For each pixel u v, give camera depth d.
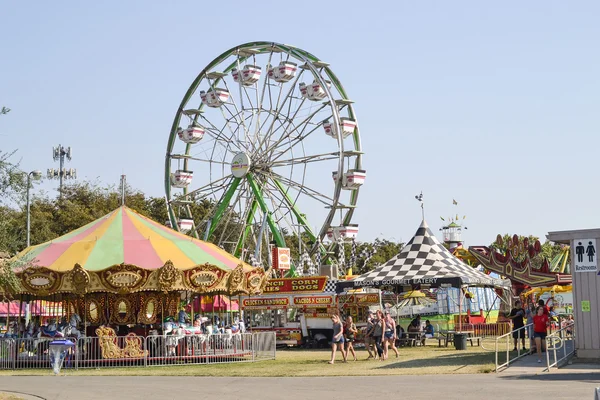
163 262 31.62
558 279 51.06
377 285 36.84
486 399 16.45
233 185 52.94
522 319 28.98
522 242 53.69
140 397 19.05
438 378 21.64
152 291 33.66
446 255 38.34
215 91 54.62
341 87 51.09
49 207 77.38
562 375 21.06
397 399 17.09
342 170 48.88
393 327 30.02
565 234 25.36
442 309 44.69
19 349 29.70
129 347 29.88
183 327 31.52
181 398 18.67
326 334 39.25
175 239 34.62
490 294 54.47
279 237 50.72
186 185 56.31
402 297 45.59
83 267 30.47
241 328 36.16
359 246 95.19
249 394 19.19
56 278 30.17
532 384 19.08
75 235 33.84
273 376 24.31
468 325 39.53
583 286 24.94
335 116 48.84
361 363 28.05
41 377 25.56
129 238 33.22
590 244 24.91
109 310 33.72
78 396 19.55
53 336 30.33
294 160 51.12
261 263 50.69
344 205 49.72
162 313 32.66
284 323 40.22
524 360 25.22
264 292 40.28
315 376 23.86
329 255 50.69
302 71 51.41
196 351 30.88
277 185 51.66
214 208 54.81
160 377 24.95
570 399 15.96
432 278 35.75
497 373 22.39
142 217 36.12
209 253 34.94
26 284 30.08
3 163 20.77
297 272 49.62
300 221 51.12
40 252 32.09
